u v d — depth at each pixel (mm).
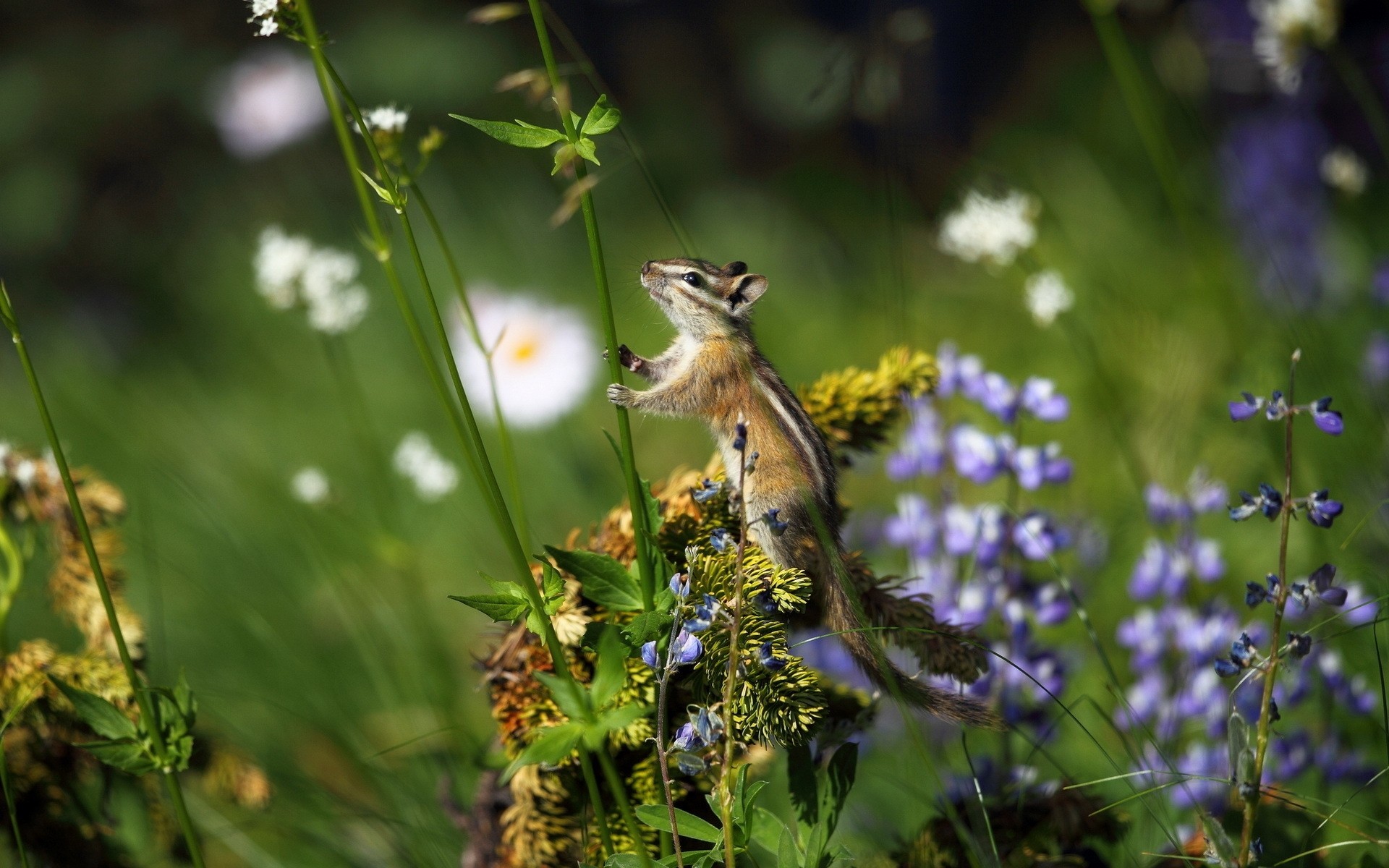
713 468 5723
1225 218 13133
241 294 16859
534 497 11531
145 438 13430
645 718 4980
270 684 8945
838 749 4812
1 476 6109
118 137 19000
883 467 11047
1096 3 9586
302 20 4469
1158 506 7125
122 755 4770
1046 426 10680
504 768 5395
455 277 5254
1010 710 6391
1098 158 16547
